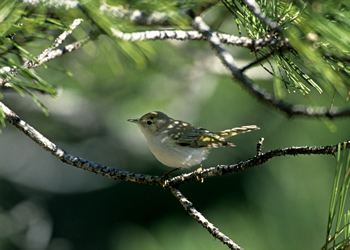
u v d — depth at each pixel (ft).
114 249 57.36
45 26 13.08
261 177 32.32
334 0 12.24
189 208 20.40
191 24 17.13
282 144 41.75
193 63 45.32
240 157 48.14
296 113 14.21
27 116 49.52
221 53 15.80
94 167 22.04
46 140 21.39
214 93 47.24
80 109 50.03
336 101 30.45
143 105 47.73
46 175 66.80
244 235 27.09
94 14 13.43
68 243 62.75
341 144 15.46
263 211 28.27
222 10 31.71
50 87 13.73
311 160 30.32
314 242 26.68
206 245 26.48
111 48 16.80
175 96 47.57
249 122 46.06
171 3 15.39
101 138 54.44
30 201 63.72
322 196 28.68
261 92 14.75
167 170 55.21
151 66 43.29
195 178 21.26
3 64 13.23
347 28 12.17
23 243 59.11
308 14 12.55
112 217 62.95
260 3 17.65
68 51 20.42
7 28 12.37
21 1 12.69
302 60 16.93
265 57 17.19
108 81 43.78
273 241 26.58
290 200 28.89
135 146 55.52
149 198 60.34
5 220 58.39
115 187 64.75
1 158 63.67
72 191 66.80
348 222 14.42
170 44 43.04
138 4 14.79
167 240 27.73
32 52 24.38
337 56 13.57
